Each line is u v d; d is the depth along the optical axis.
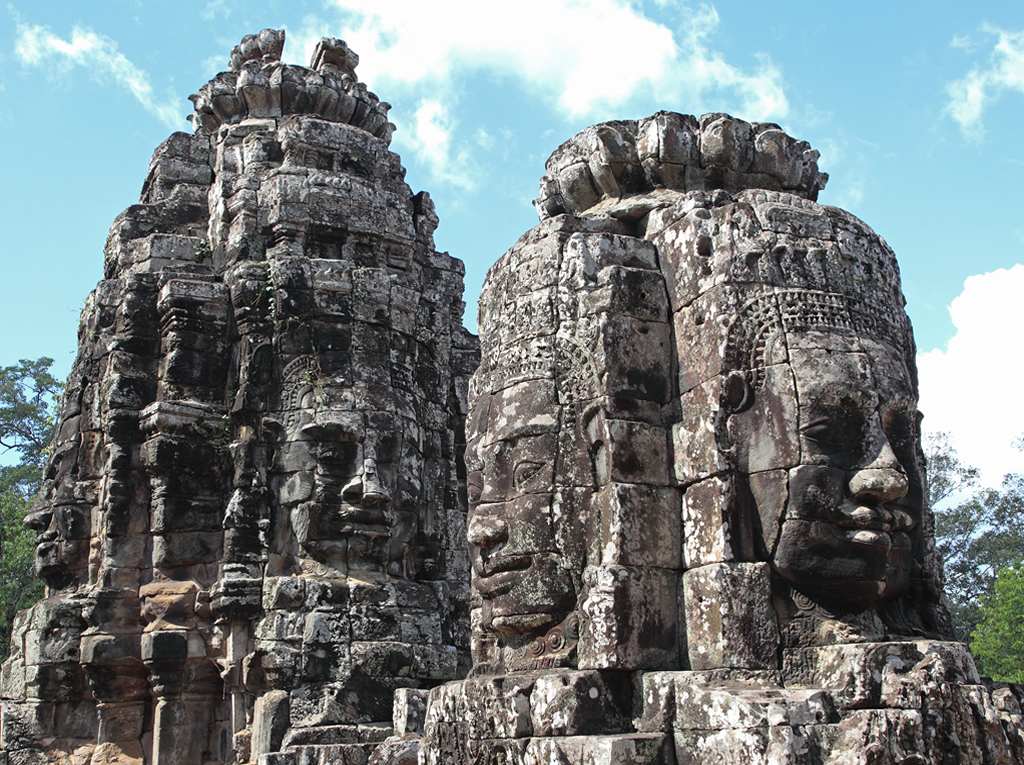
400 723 9.23
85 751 12.11
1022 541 27.16
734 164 7.61
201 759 11.73
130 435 12.74
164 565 12.13
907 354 7.22
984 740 5.70
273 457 12.02
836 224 7.02
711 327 6.66
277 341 12.35
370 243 13.23
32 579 24.03
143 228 14.20
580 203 8.04
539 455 6.90
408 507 12.30
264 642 11.07
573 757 5.97
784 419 6.33
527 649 6.84
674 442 6.77
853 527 6.19
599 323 6.86
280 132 13.68
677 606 6.49
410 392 12.77
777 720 5.50
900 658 5.87
